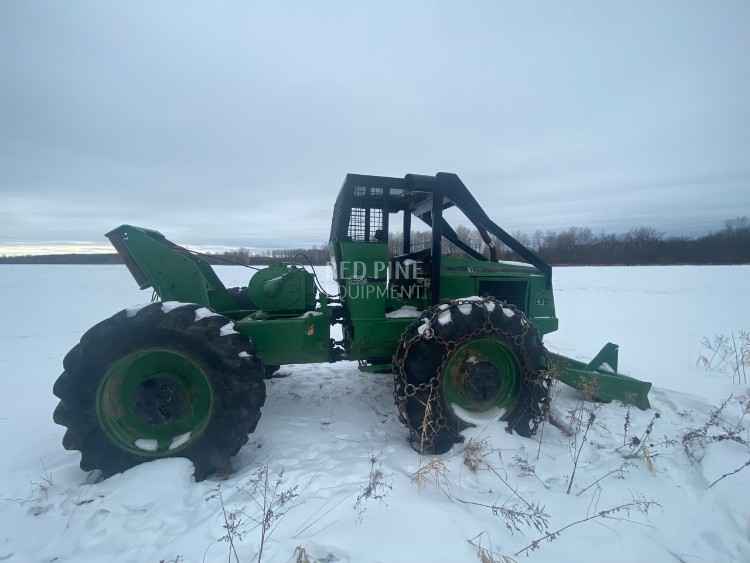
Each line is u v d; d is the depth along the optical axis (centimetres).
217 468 251
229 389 248
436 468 223
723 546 183
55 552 186
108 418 248
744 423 312
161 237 342
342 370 480
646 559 174
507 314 285
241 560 171
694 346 588
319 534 183
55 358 563
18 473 256
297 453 272
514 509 202
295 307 345
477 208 345
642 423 312
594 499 213
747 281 1670
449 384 283
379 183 323
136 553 183
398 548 174
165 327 243
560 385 401
